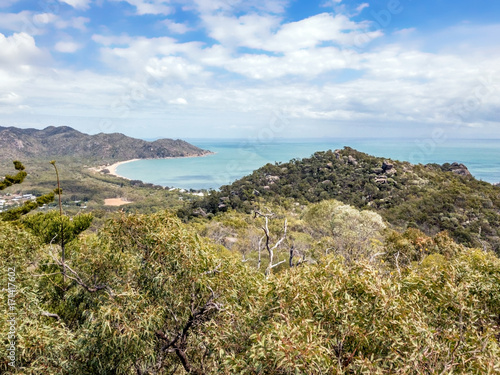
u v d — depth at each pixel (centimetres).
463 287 391
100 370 473
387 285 354
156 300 520
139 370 509
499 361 305
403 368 289
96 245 631
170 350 533
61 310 662
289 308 374
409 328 325
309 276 417
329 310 351
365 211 2395
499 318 479
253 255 2041
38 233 962
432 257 1430
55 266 730
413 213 5019
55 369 456
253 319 392
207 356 527
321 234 2688
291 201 6250
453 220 4503
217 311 523
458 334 338
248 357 320
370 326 335
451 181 6550
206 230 3238
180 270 513
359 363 296
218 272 552
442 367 312
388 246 1831
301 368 284
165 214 573
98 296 558
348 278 380
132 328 445
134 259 543
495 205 5138
